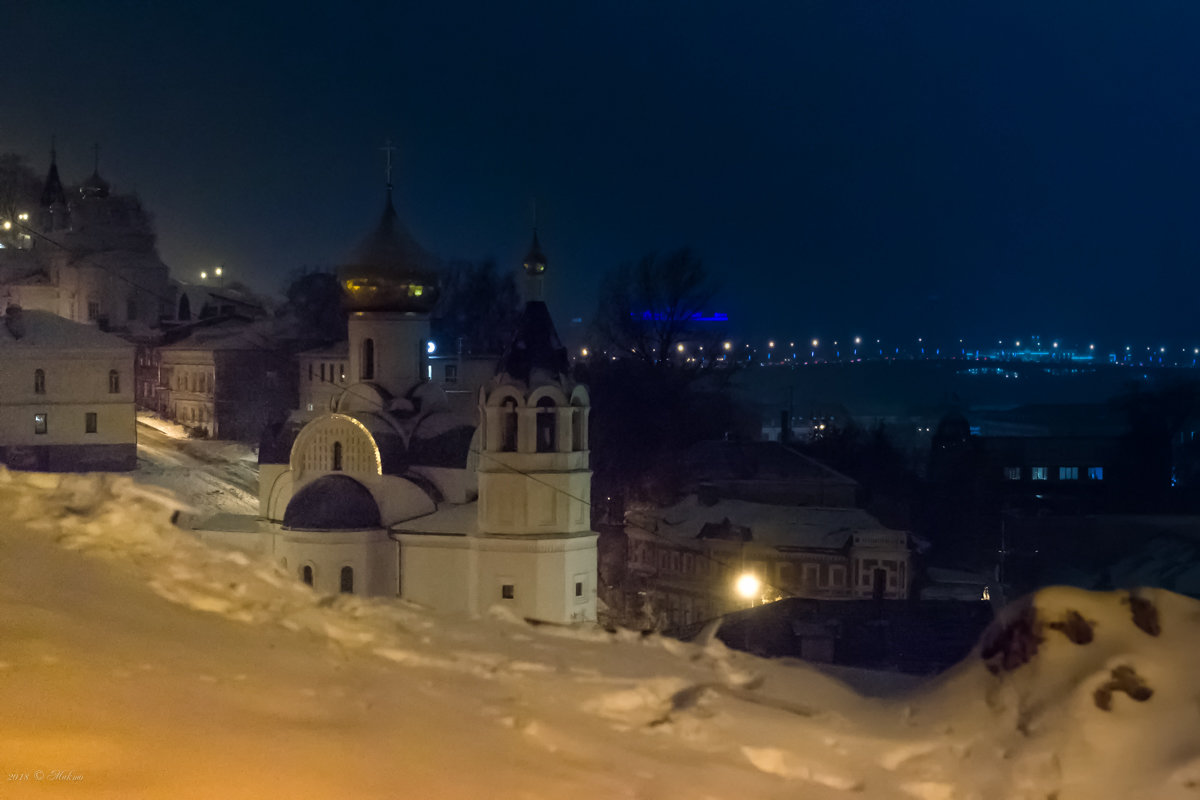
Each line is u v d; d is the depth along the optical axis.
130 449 65.75
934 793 7.16
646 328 85.62
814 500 69.94
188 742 6.49
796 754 7.60
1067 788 7.03
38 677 7.19
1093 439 84.12
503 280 94.19
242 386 78.75
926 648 26.70
